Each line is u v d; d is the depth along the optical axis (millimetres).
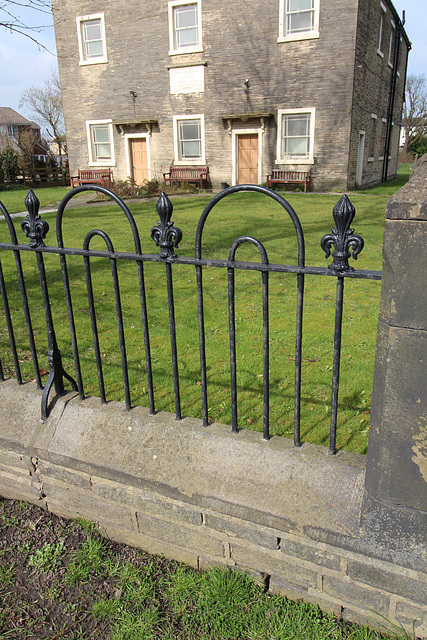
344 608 1691
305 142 15969
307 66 15055
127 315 4816
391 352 1416
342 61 14555
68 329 4379
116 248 8023
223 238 8695
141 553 2051
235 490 1773
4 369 3521
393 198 1298
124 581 1900
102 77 18156
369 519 1568
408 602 1567
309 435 2686
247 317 4742
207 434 1948
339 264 1526
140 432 2041
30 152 31125
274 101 15836
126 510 2027
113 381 3363
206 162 17578
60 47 18391
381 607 1622
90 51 18125
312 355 3795
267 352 1785
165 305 5125
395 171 25500
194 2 15828
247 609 1753
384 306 1420
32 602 1849
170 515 1919
